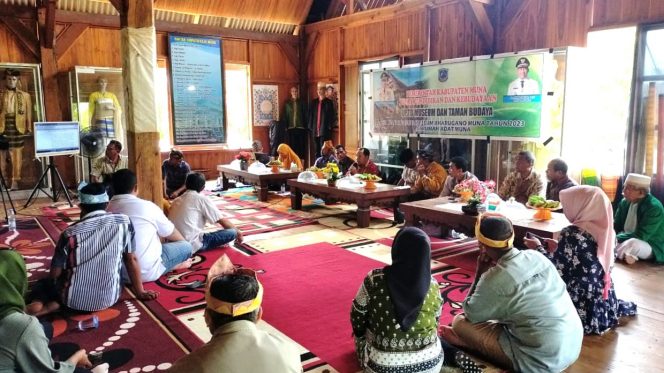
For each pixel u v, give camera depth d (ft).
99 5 28.22
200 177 15.34
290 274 13.25
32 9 26.27
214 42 31.81
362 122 30.40
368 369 7.01
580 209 9.71
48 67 26.73
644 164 18.30
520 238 12.67
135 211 12.21
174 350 9.10
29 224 19.70
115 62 28.89
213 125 32.48
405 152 20.63
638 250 14.53
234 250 15.57
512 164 21.27
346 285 12.43
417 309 6.67
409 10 27.12
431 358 6.86
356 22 30.58
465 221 14.19
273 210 22.20
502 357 8.25
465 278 13.05
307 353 8.96
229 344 4.51
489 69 21.44
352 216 20.84
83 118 27.12
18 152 26.32
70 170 27.99
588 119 20.12
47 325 8.84
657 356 8.96
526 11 21.94
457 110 23.00
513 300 7.80
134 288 11.52
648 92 18.10
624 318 10.66
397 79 25.70
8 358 5.54
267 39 33.81
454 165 17.52
